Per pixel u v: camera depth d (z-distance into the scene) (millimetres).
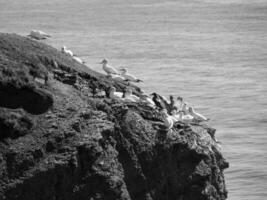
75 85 40344
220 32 142250
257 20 162875
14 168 32906
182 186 40000
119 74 46719
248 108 76250
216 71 97062
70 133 35000
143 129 38750
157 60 105188
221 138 65812
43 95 35938
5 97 35625
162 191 39188
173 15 177875
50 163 33562
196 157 40469
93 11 190750
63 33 136875
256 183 54875
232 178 55906
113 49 114812
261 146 63125
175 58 107688
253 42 126625
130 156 37656
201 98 80562
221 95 81875
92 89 41062
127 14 182375
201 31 144625
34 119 35188
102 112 37188
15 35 44656
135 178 37812
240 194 52969
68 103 37031
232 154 60969
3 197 32094
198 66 101062
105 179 35094
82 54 108938
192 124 43125
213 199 41031
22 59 40031
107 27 149750
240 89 85250
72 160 34000
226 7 194375
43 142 34188
